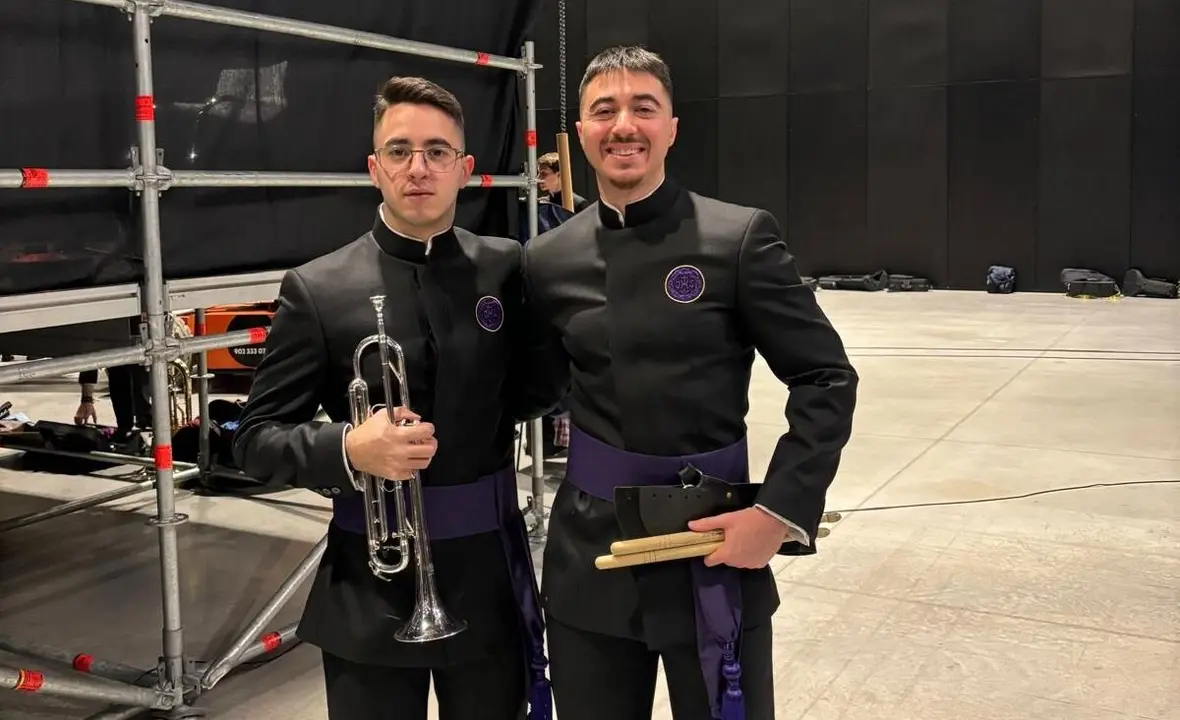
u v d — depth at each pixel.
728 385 2.19
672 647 2.15
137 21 3.17
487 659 2.34
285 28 3.66
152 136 3.26
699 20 16.92
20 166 3.08
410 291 2.30
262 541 5.63
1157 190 14.38
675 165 17.56
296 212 4.00
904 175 15.92
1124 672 3.76
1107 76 14.41
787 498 2.08
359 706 2.32
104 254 3.31
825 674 3.80
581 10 17.48
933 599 4.47
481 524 2.34
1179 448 6.83
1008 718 3.47
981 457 6.71
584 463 2.24
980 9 15.05
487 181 4.85
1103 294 14.48
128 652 4.09
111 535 5.75
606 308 2.19
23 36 3.06
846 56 16.02
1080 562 4.85
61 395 10.38
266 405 2.28
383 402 2.27
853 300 15.13
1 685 3.02
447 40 4.62
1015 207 15.29
